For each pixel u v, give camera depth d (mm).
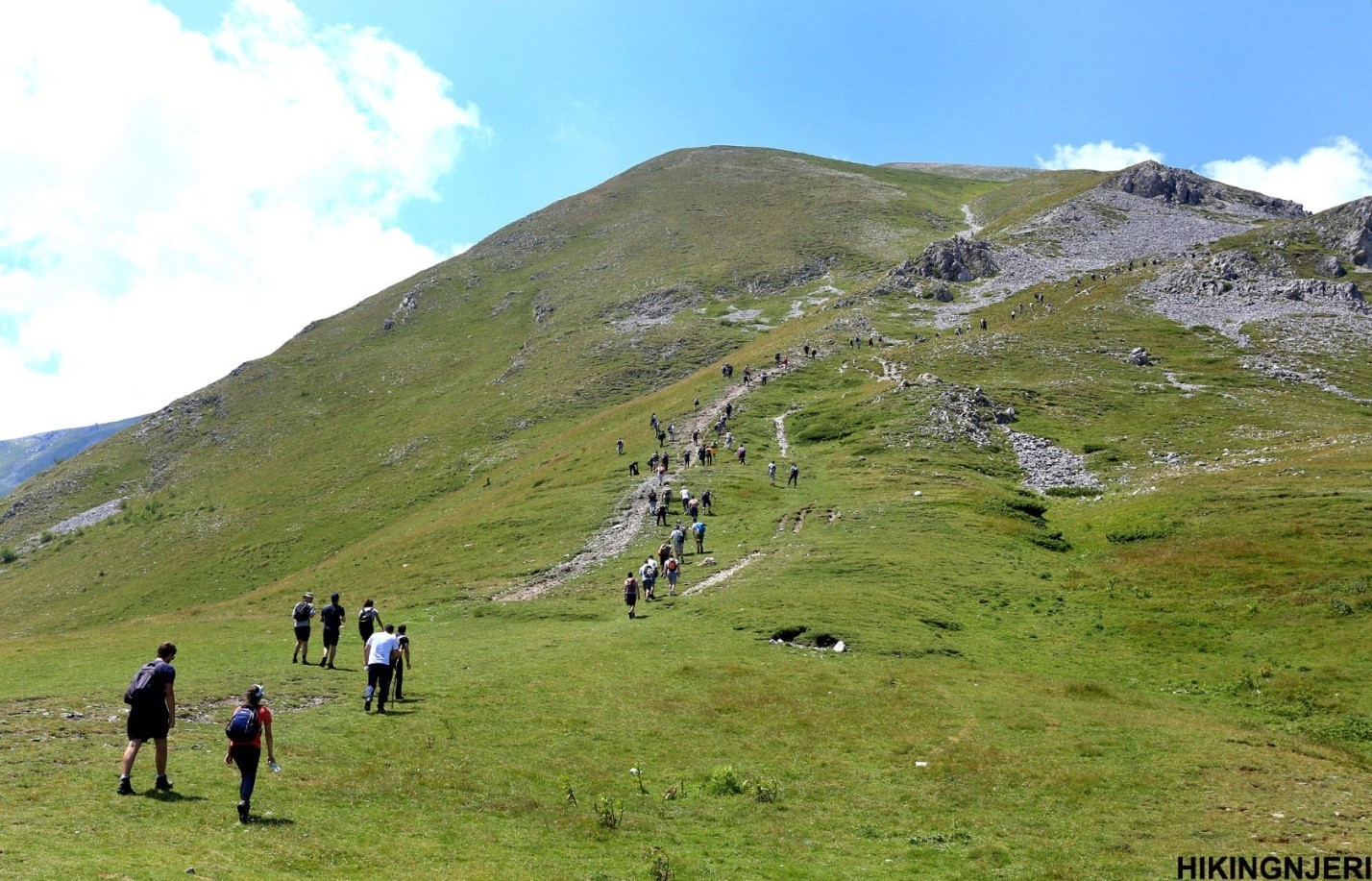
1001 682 32125
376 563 72750
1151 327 120188
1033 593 45438
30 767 18812
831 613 39750
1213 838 18594
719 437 90125
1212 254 145500
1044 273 154375
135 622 59594
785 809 20641
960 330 126812
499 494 95688
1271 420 85062
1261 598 41156
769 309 178500
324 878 14750
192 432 187375
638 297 198125
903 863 17734
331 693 29266
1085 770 22828
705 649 35531
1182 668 35938
